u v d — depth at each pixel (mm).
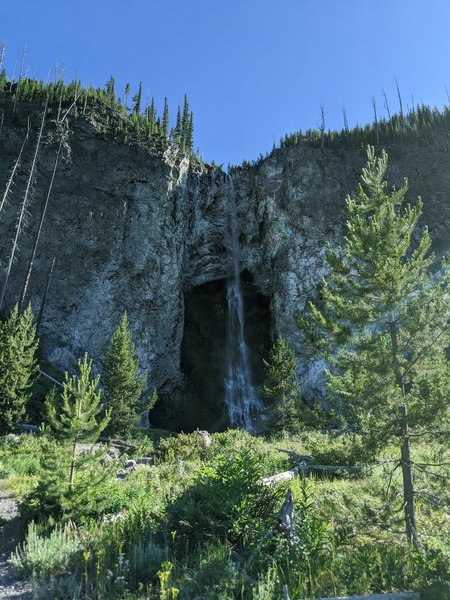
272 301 53719
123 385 28797
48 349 39281
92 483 9031
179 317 49188
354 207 9695
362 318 8898
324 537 7125
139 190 49219
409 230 9242
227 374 51844
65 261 43312
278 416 31188
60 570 6520
